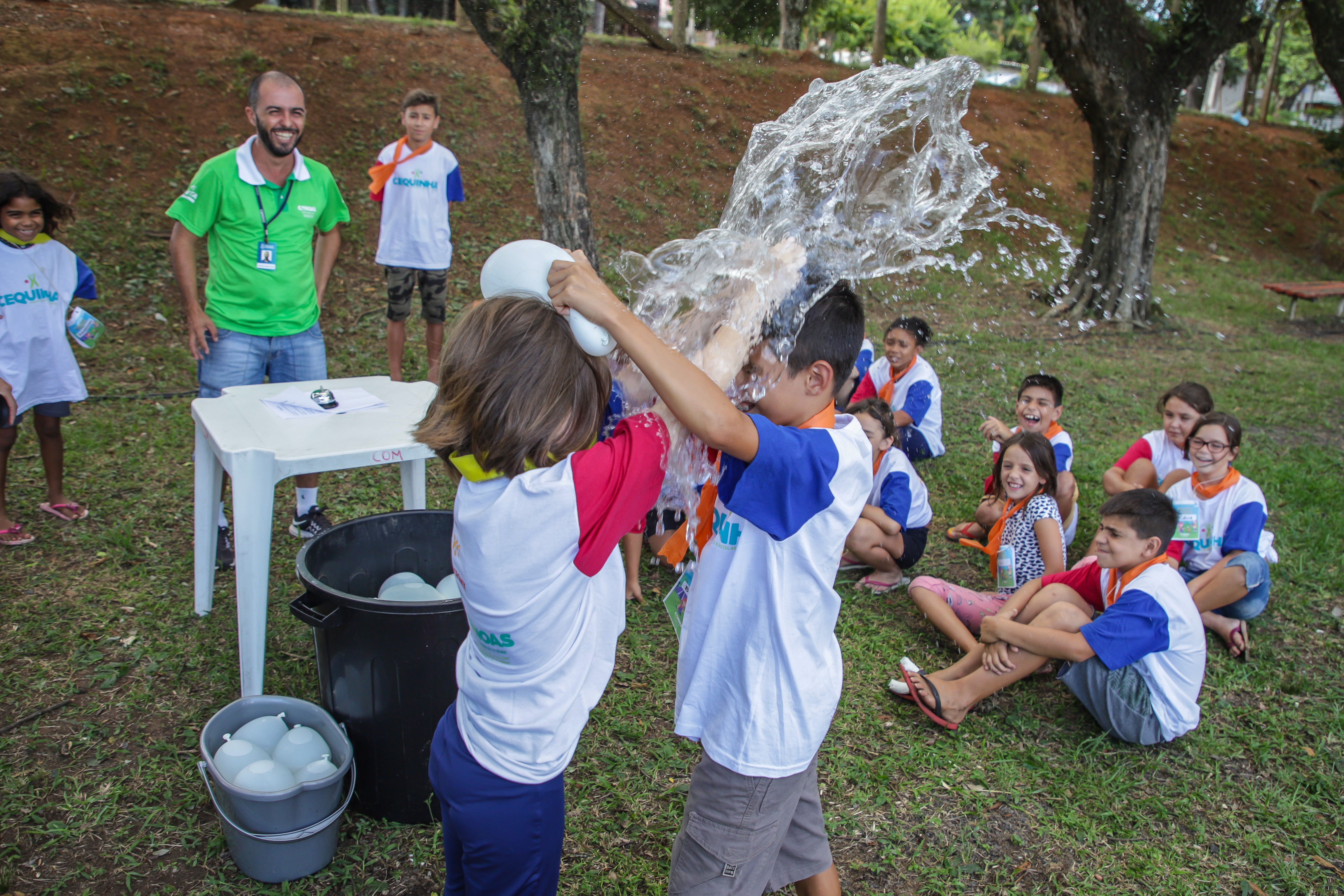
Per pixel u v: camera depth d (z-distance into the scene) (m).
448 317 7.17
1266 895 2.25
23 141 7.52
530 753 1.47
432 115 5.38
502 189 9.20
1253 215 14.46
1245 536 3.41
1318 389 7.24
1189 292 11.12
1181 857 2.38
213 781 2.32
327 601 2.12
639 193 9.91
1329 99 23.64
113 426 4.83
